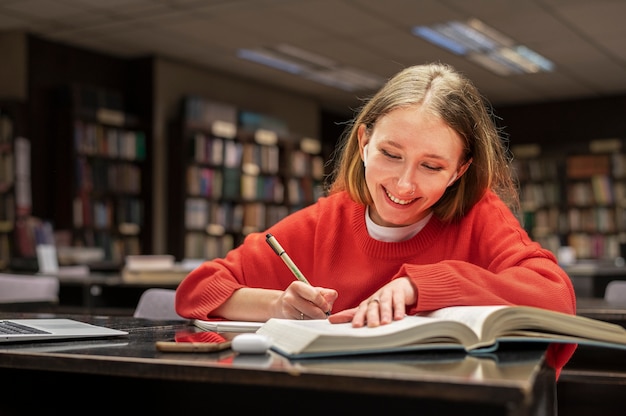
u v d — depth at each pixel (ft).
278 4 22.48
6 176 24.86
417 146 4.54
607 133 35.70
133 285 14.84
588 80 32.65
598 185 34.91
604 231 34.91
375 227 5.33
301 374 2.86
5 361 3.54
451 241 5.21
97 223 26.91
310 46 27.25
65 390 4.27
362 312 3.73
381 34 25.57
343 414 3.48
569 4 22.08
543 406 3.36
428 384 2.67
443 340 3.34
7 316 5.84
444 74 4.85
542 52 27.81
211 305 5.08
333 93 35.42
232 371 2.98
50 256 19.40
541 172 36.27
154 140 28.86
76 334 3.99
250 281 5.56
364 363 3.05
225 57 29.22
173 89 29.66
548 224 35.96
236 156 31.22
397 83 4.77
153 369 3.15
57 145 26.30
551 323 3.62
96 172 26.84
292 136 33.88
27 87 25.95
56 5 22.88
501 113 37.73
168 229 29.14
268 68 30.86
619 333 3.77
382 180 4.68
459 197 5.15
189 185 29.30
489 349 3.41
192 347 3.40
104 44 27.43
